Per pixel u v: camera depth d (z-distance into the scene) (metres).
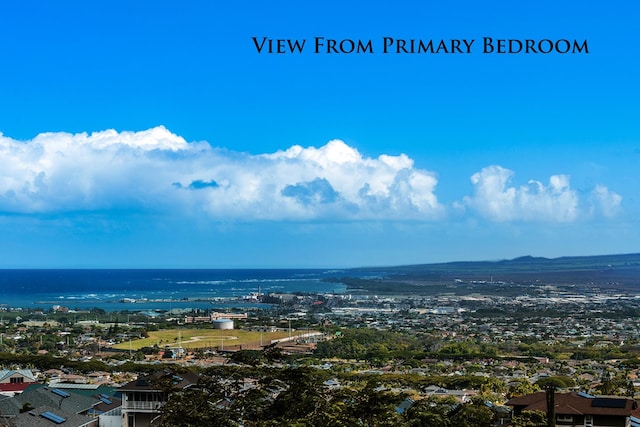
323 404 62.50
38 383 166.25
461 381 197.00
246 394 63.06
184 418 61.31
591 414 104.94
